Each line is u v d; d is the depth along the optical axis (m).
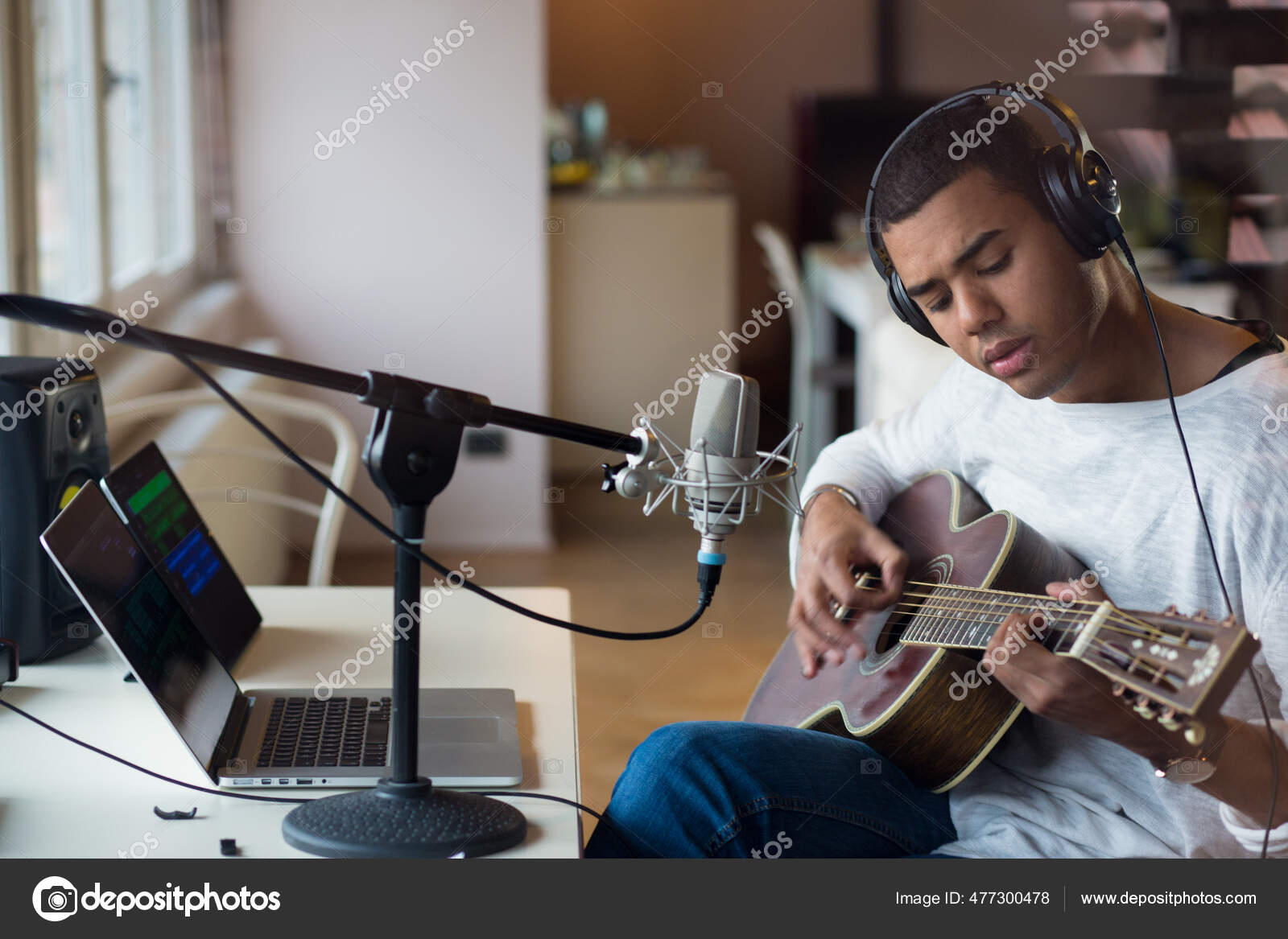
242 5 3.68
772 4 6.53
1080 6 6.31
